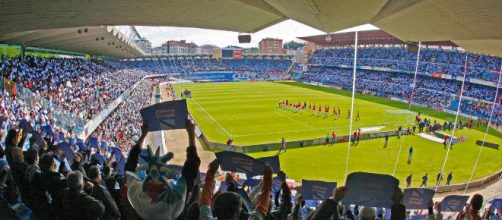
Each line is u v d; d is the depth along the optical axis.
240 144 31.12
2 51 38.12
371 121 42.44
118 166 12.06
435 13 10.12
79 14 12.12
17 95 23.25
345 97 66.31
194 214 3.51
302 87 84.81
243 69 122.06
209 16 14.89
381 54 84.25
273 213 4.27
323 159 27.52
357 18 13.15
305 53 112.81
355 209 9.66
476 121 46.34
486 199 20.28
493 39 12.07
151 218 3.10
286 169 25.09
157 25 16.66
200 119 42.88
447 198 12.05
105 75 59.97
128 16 13.77
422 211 15.41
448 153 29.48
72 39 37.44
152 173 3.20
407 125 40.00
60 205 5.20
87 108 32.09
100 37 37.69
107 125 31.92
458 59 64.12
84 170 7.84
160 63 118.44
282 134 35.09
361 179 5.04
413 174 24.45
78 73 48.03
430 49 72.88
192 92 72.06
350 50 95.81
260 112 47.72
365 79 82.19
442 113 53.06
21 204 5.91
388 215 11.41
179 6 12.73
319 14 11.50
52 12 11.23
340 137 32.69
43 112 22.38
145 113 4.24
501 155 29.27
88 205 4.05
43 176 5.30
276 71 118.38
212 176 3.39
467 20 9.90
